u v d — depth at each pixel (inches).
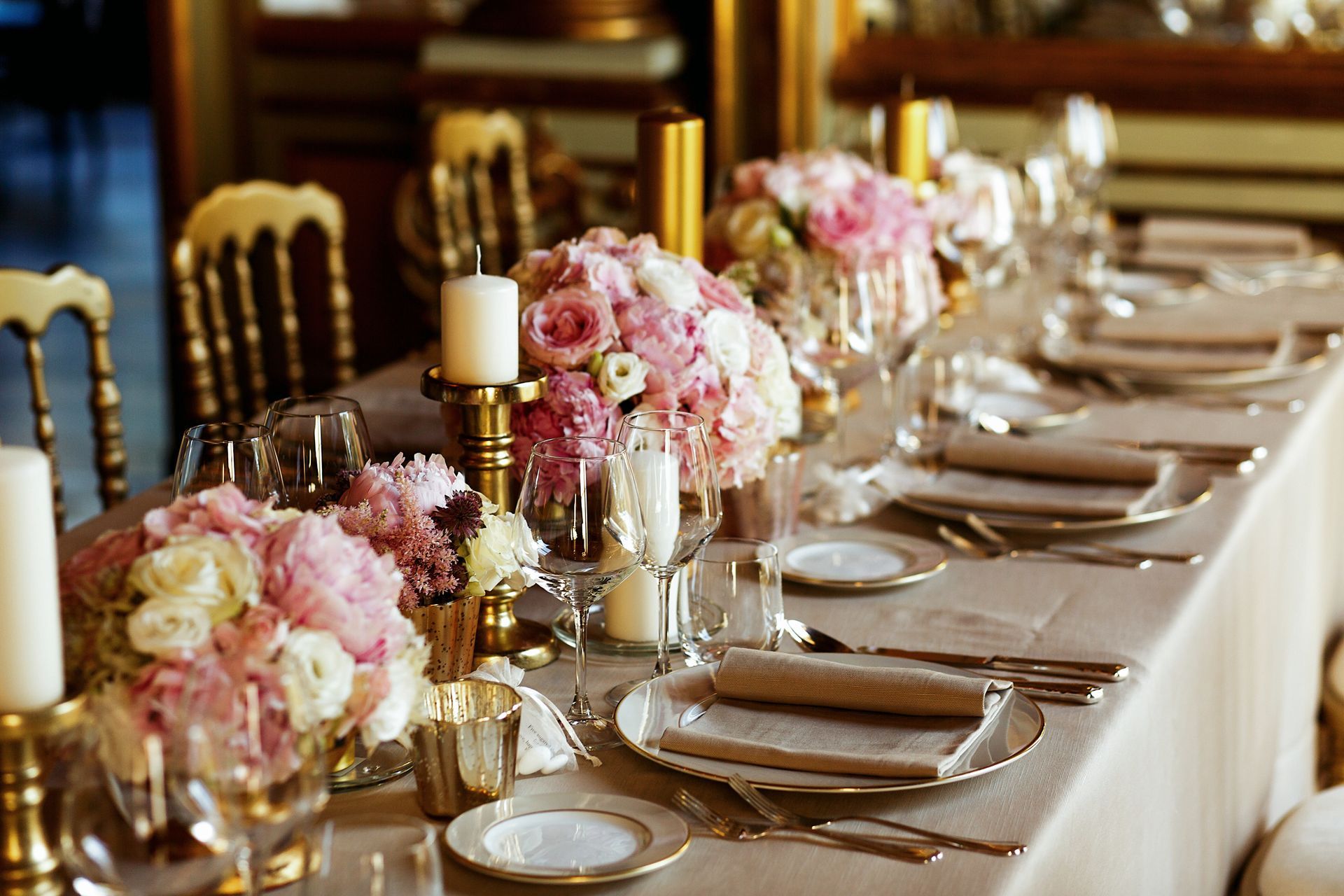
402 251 174.9
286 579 32.8
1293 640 71.7
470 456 46.9
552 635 48.6
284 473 42.3
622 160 164.1
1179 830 50.7
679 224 65.4
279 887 32.9
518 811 36.3
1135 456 62.4
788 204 72.6
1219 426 73.2
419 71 167.6
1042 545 57.9
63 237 286.0
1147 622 49.9
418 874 27.0
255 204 92.0
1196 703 52.0
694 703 42.1
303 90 175.2
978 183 89.6
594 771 39.6
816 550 56.4
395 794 38.1
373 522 39.8
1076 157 103.6
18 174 351.6
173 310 83.6
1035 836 36.3
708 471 42.5
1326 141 148.3
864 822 36.8
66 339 224.1
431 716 37.6
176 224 84.0
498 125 120.5
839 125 160.1
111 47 451.2
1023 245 95.0
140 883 27.5
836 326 61.4
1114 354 83.9
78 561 32.9
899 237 73.7
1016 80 156.4
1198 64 150.4
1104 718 42.8
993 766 38.0
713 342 51.4
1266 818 66.9
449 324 45.9
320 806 29.7
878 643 48.4
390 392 76.3
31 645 30.1
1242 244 113.9
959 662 46.1
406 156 173.9
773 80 158.7
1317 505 76.8
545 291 52.5
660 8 165.0
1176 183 154.5
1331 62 145.9
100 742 27.3
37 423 70.3
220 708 27.3
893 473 63.4
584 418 49.1
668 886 33.9
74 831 27.6
